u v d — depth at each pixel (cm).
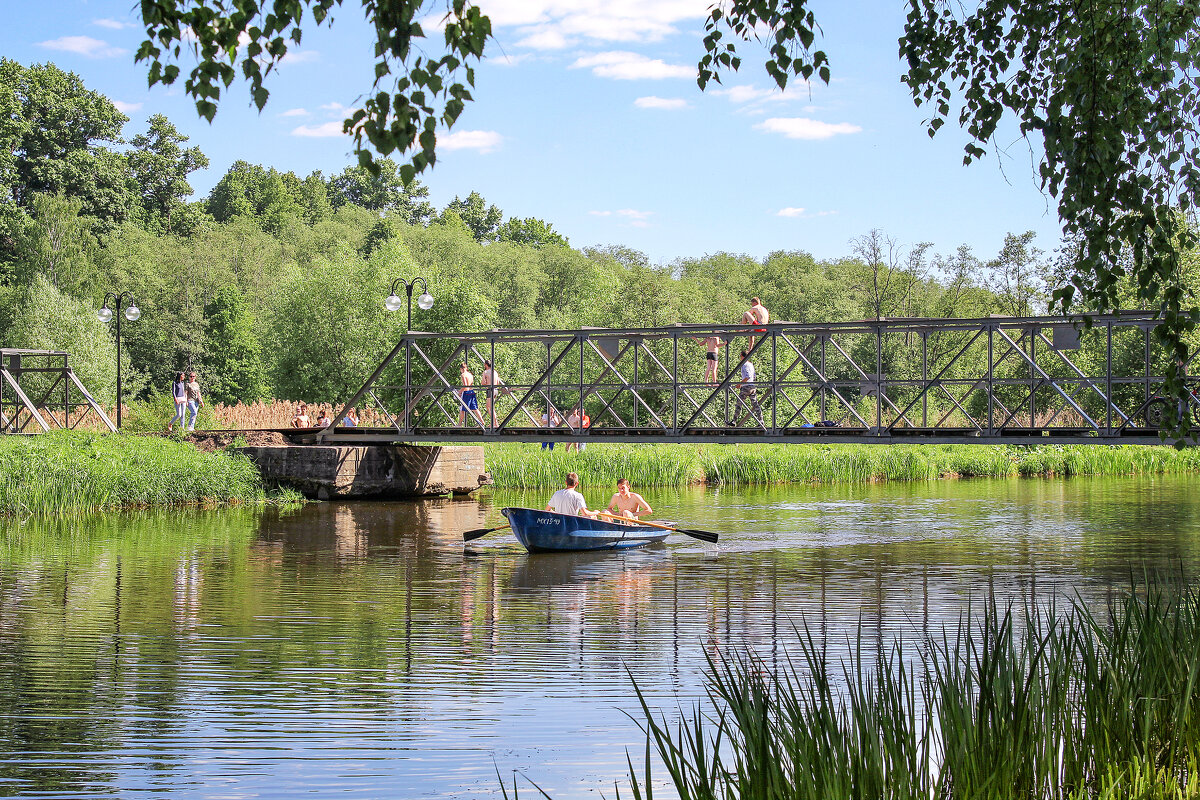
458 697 838
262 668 928
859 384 1916
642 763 695
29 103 6944
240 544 1759
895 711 511
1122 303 1772
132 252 6538
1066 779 517
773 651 984
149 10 469
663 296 5069
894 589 1312
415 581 1397
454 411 3712
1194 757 511
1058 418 3366
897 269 5562
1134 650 634
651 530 1762
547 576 1438
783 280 7512
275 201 10738
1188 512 2289
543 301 7231
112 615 1159
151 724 769
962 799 476
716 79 759
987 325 1798
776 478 3212
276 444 2661
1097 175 678
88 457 2275
